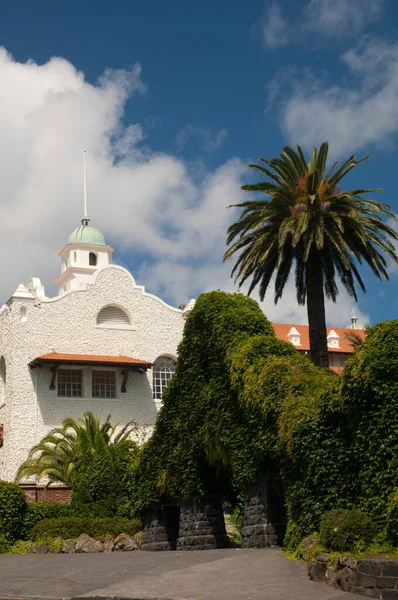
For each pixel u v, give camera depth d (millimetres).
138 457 32406
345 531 15453
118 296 44250
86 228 60250
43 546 28344
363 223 32938
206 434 24062
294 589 14414
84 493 31219
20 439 40031
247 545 21906
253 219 34406
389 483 16094
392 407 16344
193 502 25391
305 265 34312
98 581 17734
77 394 42156
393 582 13094
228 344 23469
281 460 19906
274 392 20578
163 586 16000
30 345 41594
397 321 16922
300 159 34375
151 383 43812
